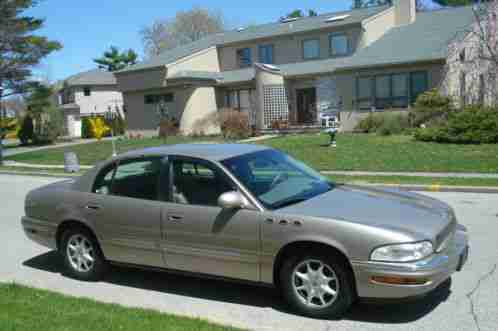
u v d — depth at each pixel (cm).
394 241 450
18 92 3059
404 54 2595
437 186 1186
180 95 3359
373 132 2534
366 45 2969
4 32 2817
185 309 531
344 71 2741
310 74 2988
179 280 626
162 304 549
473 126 1898
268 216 501
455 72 2508
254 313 512
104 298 575
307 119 3147
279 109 3050
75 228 636
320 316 487
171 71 3422
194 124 3303
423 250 451
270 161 592
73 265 646
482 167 1412
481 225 830
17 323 460
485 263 632
